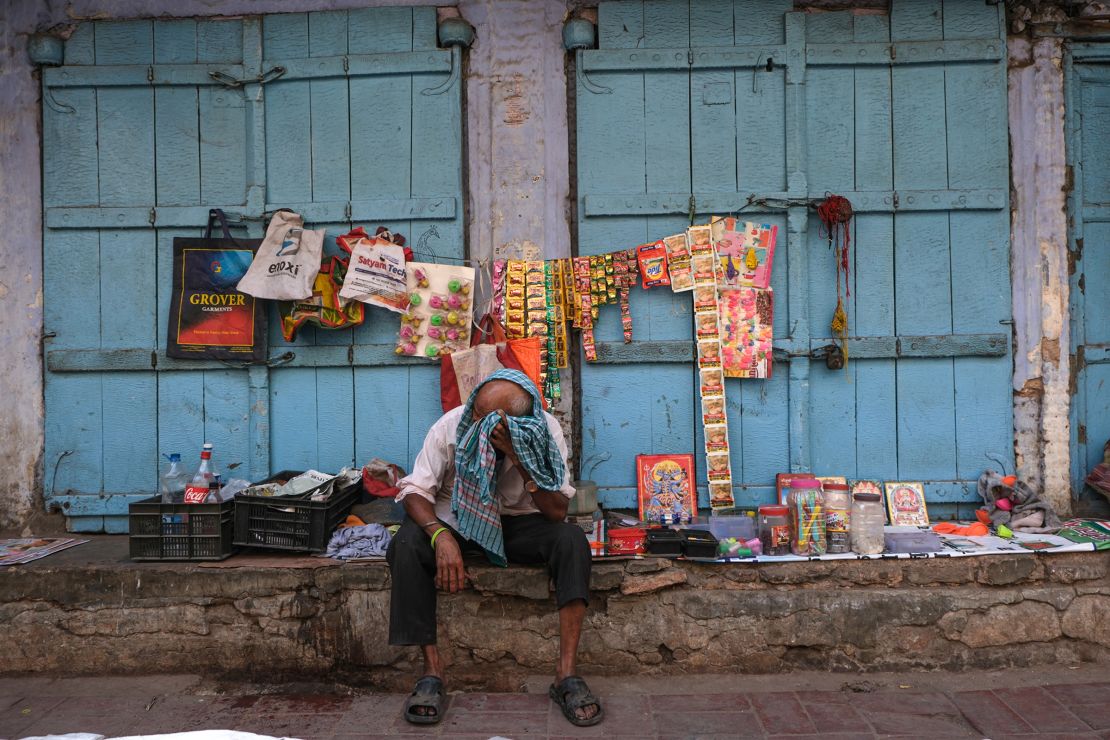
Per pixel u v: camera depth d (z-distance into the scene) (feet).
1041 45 12.09
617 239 12.16
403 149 12.25
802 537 10.50
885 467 12.14
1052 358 12.05
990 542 10.75
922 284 12.10
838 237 12.12
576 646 9.27
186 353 12.20
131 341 12.39
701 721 8.83
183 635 10.32
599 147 12.17
